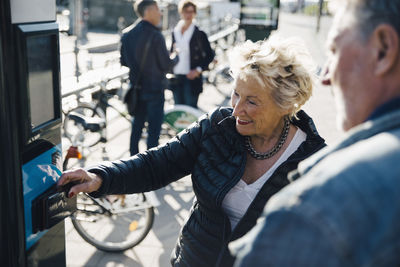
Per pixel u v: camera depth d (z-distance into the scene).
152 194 3.61
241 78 1.66
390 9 0.79
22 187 1.72
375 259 0.68
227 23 15.46
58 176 1.99
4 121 1.62
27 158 1.75
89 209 3.54
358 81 0.86
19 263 1.75
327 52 1.00
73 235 3.85
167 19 16.50
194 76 6.21
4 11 1.56
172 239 3.87
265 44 1.70
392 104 0.83
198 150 1.83
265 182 1.69
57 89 1.93
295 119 1.78
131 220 3.74
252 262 0.77
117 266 3.47
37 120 1.81
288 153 1.73
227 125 1.75
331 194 0.73
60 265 2.11
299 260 0.71
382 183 0.71
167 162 1.87
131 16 21.72
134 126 5.00
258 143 1.75
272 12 6.82
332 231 0.70
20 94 1.66
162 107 5.02
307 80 1.66
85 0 20.66
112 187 1.80
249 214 1.71
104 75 5.95
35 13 1.74
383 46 0.81
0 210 1.70
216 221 1.73
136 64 4.78
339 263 0.69
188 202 4.51
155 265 3.51
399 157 0.73
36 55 1.76
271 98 1.66
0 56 1.57
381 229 0.69
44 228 1.82
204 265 1.77
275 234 0.75
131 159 1.87
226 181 1.71
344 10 0.87
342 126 0.93
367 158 0.74
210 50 6.32
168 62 4.84
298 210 0.74
